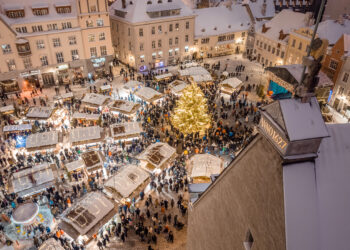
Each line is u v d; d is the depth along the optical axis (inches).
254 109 1558.8
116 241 850.8
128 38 2223.2
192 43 2445.9
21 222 839.1
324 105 1536.7
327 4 3048.7
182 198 995.3
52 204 960.3
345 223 177.8
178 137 1306.6
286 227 173.9
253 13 2709.2
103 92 1784.0
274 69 1567.4
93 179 1074.1
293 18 2166.6
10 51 1732.3
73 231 803.4
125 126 1295.5
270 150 204.8
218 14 2603.3
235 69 2308.1
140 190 968.3
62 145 1285.7
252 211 229.9
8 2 1707.7
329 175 193.3
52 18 1809.8
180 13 2284.7
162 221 916.0
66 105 1647.4
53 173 1013.2
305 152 185.8
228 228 288.7
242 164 250.2
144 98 1562.5
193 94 1174.3
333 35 1763.0
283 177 185.0
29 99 1774.1
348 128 220.2
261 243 213.3
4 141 1323.8
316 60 172.1
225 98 1768.0
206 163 1026.1
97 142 1249.4
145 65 2298.2
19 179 970.7
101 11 1961.1
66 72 2001.7
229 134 1293.1
